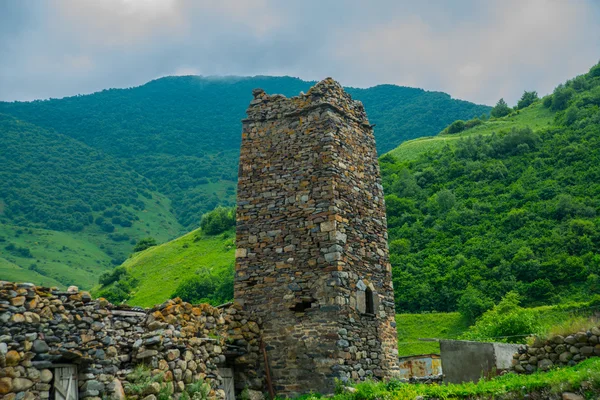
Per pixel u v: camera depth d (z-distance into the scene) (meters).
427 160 97.38
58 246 146.38
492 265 62.72
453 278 61.16
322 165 21.11
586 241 61.75
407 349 48.94
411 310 59.09
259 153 22.25
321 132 21.53
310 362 19.11
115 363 14.56
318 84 22.28
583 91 117.06
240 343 19.12
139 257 99.31
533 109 125.56
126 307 15.61
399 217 79.25
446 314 55.78
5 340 12.26
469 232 70.62
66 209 178.50
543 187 76.31
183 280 76.88
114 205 192.50
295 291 20.03
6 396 11.95
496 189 80.12
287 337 19.69
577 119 95.50
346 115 22.66
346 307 19.66
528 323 38.44
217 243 93.56
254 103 23.02
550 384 13.72
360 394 16.72
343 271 19.94
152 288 79.12
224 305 19.81
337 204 20.66
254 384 19.12
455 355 20.81
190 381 16.08
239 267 21.11
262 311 20.33
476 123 129.88
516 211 71.12
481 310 53.91
